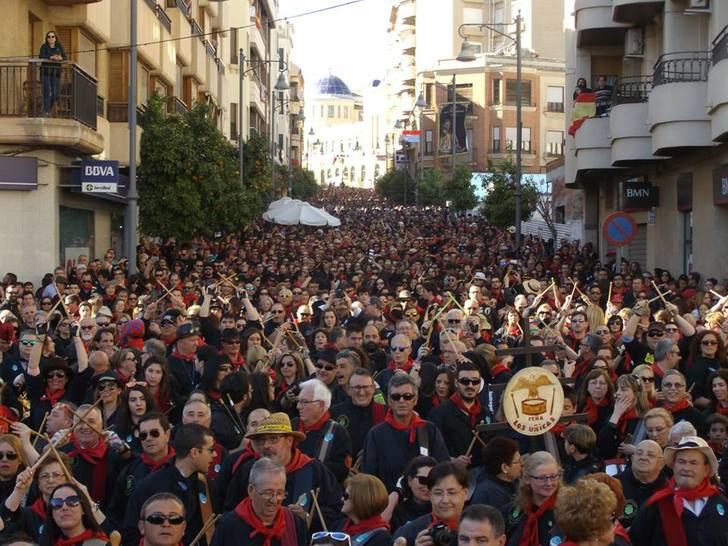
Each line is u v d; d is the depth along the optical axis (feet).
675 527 22.67
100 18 90.38
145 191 99.40
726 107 69.21
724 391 32.68
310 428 27.94
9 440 26.02
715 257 81.87
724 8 79.25
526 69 291.17
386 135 447.42
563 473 25.70
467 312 54.13
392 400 27.53
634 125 91.66
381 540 21.90
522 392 24.93
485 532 18.45
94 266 79.05
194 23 135.85
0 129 76.79
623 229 71.97
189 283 71.41
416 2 366.02
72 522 21.83
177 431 24.49
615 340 47.34
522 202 154.92
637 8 95.55
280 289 62.69
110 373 33.53
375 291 74.74
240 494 24.63
